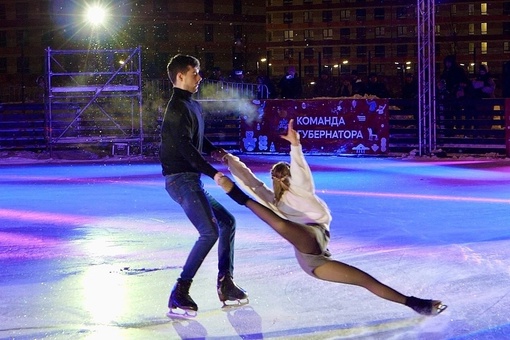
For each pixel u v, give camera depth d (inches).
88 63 1398.9
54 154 987.3
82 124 1045.2
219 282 285.3
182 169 278.8
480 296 295.0
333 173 757.3
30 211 532.4
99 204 561.6
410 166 825.5
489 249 379.9
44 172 813.2
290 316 273.7
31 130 1037.8
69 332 262.2
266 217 249.8
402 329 256.5
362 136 959.6
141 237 428.8
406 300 256.1
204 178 724.7
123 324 269.9
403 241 403.9
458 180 684.1
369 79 1067.9
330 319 269.1
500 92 1238.9
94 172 807.1
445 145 961.5
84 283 327.0
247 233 429.7
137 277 336.2
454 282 317.1
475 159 903.1
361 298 293.6
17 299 303.4
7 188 670.5
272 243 400.8
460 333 251.6
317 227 251.4
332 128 970.1
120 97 1024.2
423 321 264.4
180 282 278.4
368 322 264.8
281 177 254.2
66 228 462.3
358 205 534.6
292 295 300.0
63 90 980.6
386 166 828.6
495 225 447.2
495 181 673.0
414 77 1057.5
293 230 247.9
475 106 946.1
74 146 1039.0
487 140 941.2
